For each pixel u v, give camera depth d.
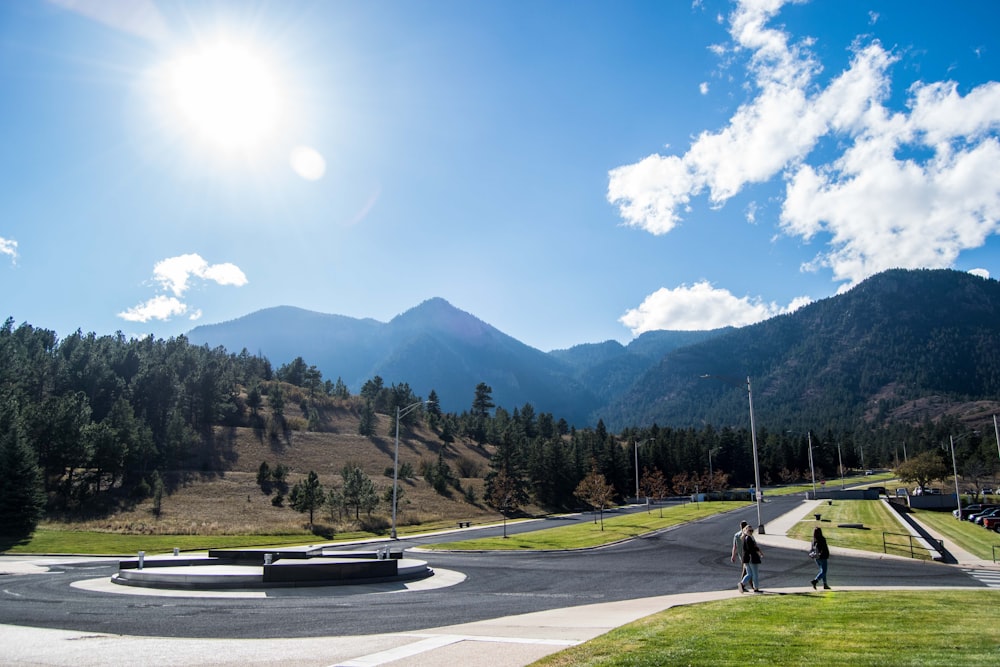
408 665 8.35
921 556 30.52
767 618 11.85
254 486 72.88
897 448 187.12
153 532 50.53
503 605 15.71
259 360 154.25
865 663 7.98
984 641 9.51
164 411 90.19
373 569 21.38
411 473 90.62
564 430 162.88
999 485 116.12
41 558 36.03
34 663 8.88
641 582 21.28
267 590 19.39
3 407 57.44
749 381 42.69
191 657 9.25
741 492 103.12
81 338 105.88
